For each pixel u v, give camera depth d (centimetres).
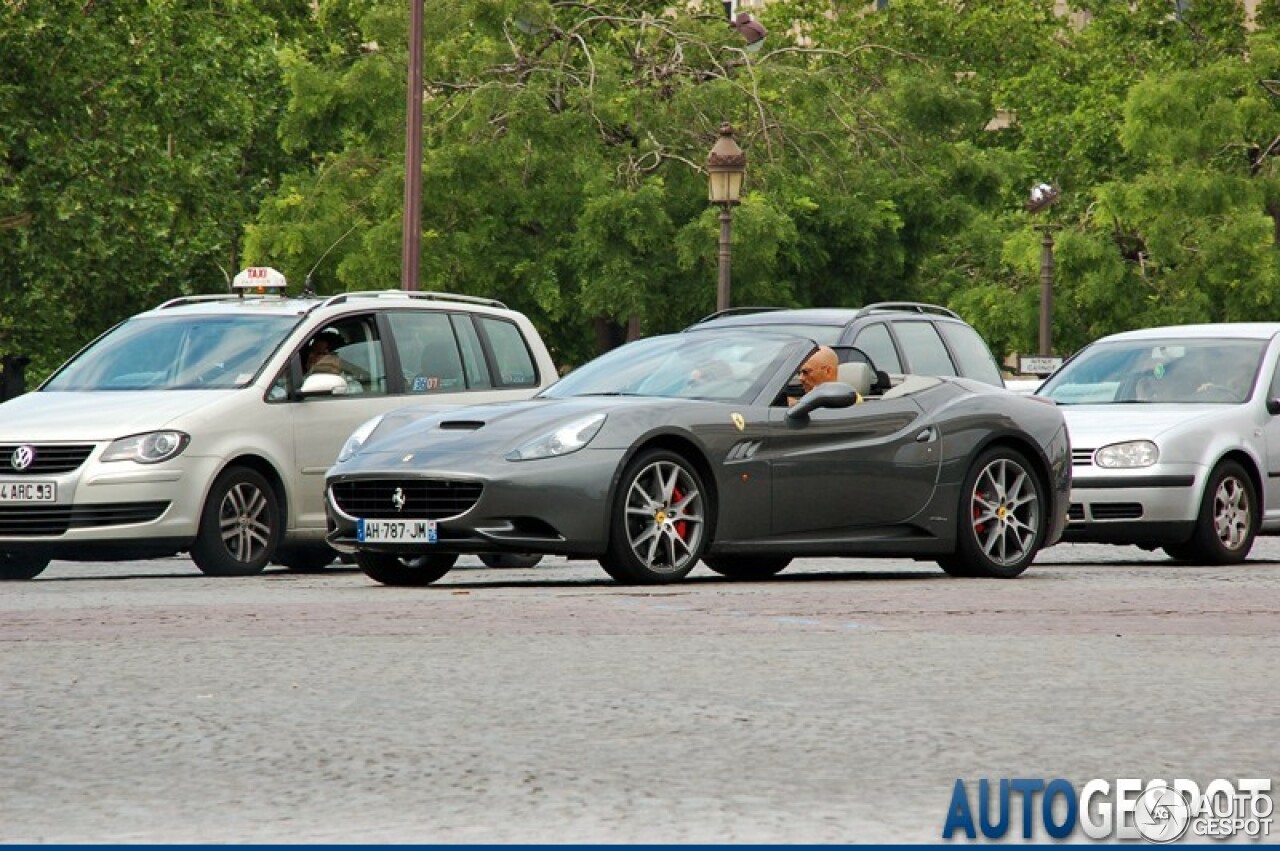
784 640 1670
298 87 6525
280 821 973
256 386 2762
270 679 1431
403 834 942
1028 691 1393
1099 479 2956
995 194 7150
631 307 6262
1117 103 8906
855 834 943
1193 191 7775
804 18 10606
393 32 6606
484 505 2184
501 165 6312
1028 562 2570
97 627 1744
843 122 6875
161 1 8038
